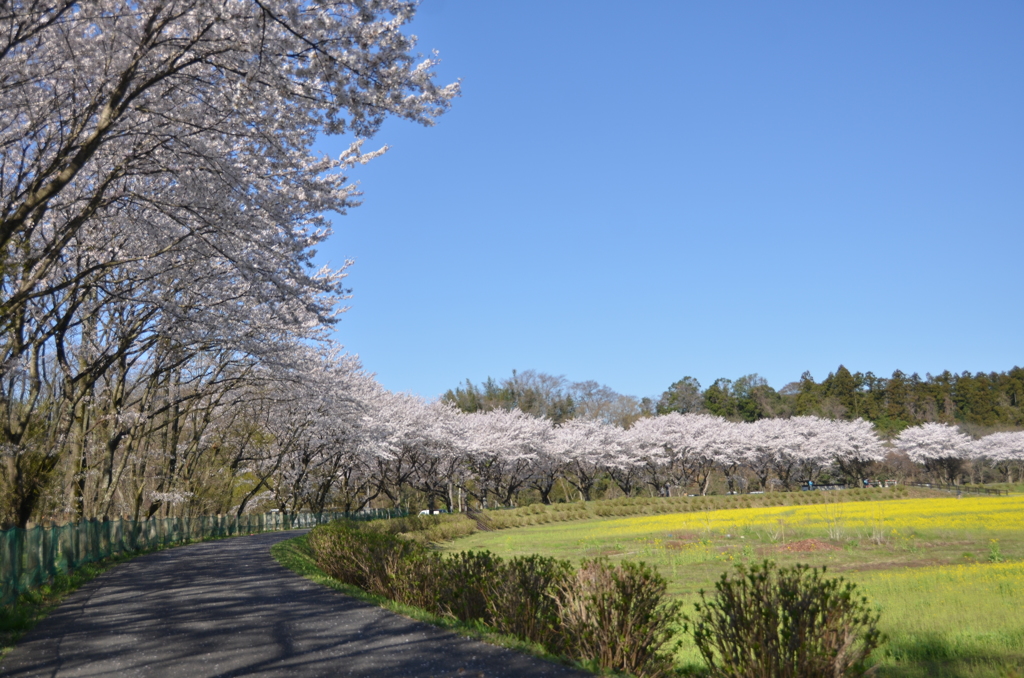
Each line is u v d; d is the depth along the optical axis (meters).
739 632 5.52
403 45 10.14
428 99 10.93
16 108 12.20
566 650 6.85
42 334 14.59
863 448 78.06
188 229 14.40
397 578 10.11
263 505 50.16
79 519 19.17
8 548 10.08
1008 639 10.00
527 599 7.56
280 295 14.21
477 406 90.50
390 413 46.78
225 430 34.69
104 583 13.55
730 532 29.00
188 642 7.82
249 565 16.53
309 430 39.31
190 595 11.57
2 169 12.95
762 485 81.19
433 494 62.25
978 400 103.88
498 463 60.94
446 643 7.32
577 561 22.31
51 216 14.93
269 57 10.08
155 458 28.61
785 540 24.70
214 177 13.00
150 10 10.11
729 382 114.25
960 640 10.03
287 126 11.55
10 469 12.72
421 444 50.19
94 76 11.88
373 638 7.66
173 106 12.20
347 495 51.59
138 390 29.58
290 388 28.02
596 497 78.25
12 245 11.51
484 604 8.45
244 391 31.42
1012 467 86.25
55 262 14.03
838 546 22.92
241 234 13.52
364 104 10.70
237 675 6.36
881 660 9.16
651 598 6.64
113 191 14.43
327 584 12.38
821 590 5.31
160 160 12.82
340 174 15.35
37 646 7.87
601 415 84.44
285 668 6.54
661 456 71.44
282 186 13.65
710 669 6.04
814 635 5.23
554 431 68.56
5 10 9.71
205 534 31.30
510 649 7.00
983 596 13.34
